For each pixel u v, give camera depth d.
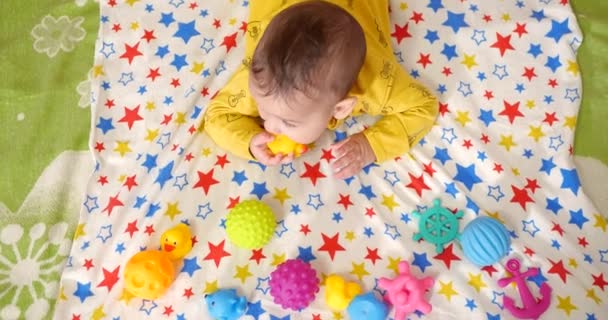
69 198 1.05
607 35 1.18
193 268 0.97
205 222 1.01
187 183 1.03
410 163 1.06
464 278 0.96
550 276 0.96
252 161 1.05
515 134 1.08
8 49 1.16
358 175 1.04
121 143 1.07
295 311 0.94
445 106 1.10
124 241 0.99
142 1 1.19
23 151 1.08
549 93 1.11
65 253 1.00
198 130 1.07
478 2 1.18
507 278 0.95
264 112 0.88
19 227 1.02
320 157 1.06
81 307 0.95
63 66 1.16
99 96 1.10
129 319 0.94
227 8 1.19
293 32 0.82
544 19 1.17
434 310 0.94
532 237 0.99
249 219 0.94
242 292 0.96
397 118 1.03
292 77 0.81
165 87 1.12
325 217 1.01
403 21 1.16
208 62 1.13
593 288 0.95
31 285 0.98
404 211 1.02
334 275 0.95
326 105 0.87
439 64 1.13
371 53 0.97
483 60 1.14
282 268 0.92
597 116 1.12
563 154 1.06
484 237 0.94
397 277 0.92
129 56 1.15
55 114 1.12
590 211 1.01
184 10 1.19
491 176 1.04
